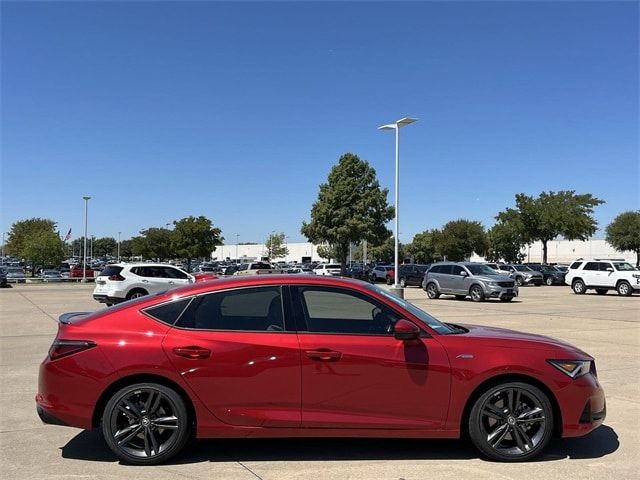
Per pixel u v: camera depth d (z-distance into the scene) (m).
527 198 55.69
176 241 70.00
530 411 4.93
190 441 5.48
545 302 25.36
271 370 4.79
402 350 4.85
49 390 4.87
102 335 4.91
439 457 5.05
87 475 4.62
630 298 28.03
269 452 5.18
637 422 6.21
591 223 53.34
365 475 4.61
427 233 101.50
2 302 24.70
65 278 55.06
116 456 5.07
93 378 4.79
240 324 4.97
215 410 4.79
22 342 12.20
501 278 25.72
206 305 5.04
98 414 4.93
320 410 4.79
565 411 4.91
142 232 100.69
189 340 4.85
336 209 57.56
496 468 4.78
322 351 4.80
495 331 5.49
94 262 104.31
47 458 5.05
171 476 4.61
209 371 4.79
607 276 30.67
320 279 5.20
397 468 4.77
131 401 4.86
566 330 14.62
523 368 4.87
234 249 154.25
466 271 26.50
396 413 4.82
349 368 4.80
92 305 22.94
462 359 4.86
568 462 4.95
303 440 5.51
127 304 5.16
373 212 57.88
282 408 4.80
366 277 50.03
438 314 19.31
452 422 4.84
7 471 4.73
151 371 4.79
